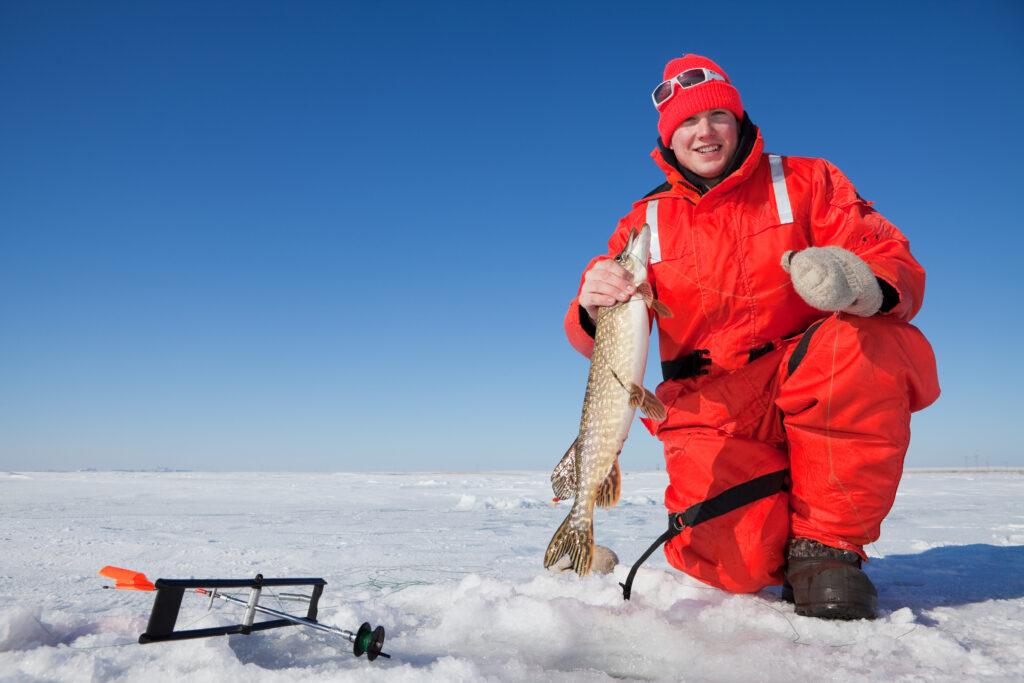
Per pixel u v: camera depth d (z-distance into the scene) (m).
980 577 3.13
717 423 2.58
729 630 2.10
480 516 6.82
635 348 2.28
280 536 4.92
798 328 2.66
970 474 26.05
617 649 1.90
